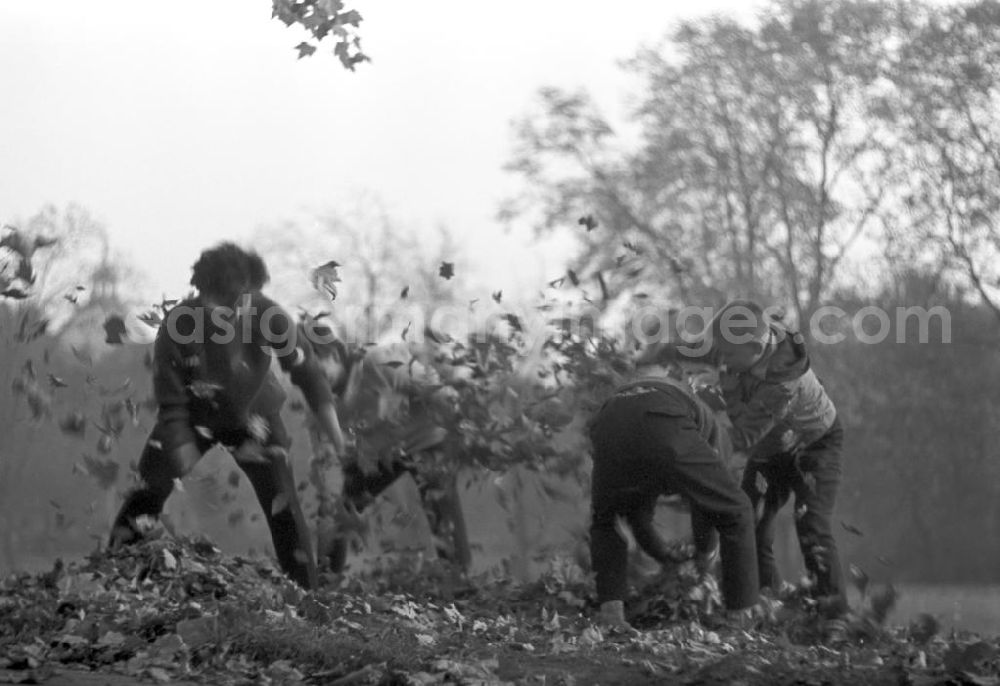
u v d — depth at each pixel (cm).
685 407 676
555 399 832
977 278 3869
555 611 722
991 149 3856
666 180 3797
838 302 3869
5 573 740
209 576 689
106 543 720
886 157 3888
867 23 3850
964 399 3903
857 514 3975
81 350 720
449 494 855
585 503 834
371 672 504
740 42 3866
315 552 820
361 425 823
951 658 525
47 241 713
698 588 706
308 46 693
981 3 3856
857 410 3941
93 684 496
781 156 3847
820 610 696
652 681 517
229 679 513
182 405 732
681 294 1577
